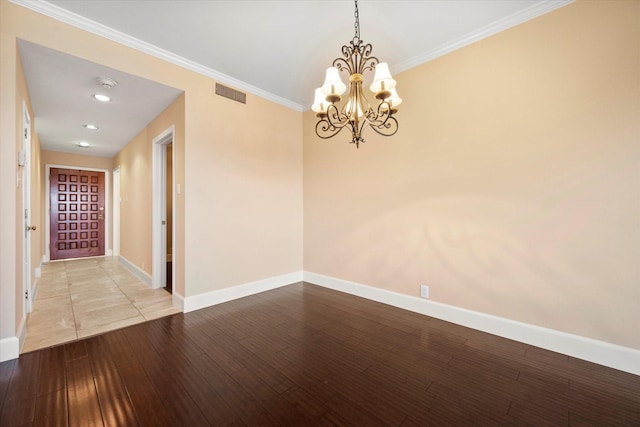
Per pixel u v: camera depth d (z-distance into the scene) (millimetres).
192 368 1896
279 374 1837
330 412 1500
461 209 2588
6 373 1809
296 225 4109
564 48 2064
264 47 2670
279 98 3793
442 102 2695
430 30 2426
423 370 1888
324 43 2607
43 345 2188
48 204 5691
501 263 2371
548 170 2143
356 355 2078
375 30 2422
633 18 1821
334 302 3236
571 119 2043
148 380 1761
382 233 3199
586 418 1456
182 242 2961
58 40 2162
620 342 1891
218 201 3184
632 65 1828
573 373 1850
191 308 2957
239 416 1467
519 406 1545
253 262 3553
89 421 1422
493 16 2258
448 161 2662
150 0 2049
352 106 1902
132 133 4398
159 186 3771
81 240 6121
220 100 3186
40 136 4523
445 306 2701
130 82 2678
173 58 2777
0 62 1932
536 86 2186
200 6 2111
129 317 2766
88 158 6145
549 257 2150
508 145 2322
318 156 3941
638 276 1828
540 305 2191
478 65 2475
